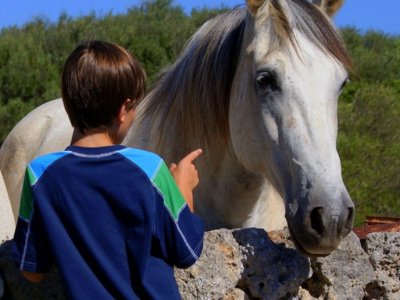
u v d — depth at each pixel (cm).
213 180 355
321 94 302
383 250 275
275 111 307
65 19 1451
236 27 347
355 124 1031
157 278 206
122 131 214
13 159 504
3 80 1258
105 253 202
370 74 1427
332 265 269
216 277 249
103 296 199
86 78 206
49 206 205
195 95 351
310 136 294
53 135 483
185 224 209
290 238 280
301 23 318
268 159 316
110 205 205
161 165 210
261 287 258
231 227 362
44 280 242
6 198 310
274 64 308
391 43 1828
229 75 345
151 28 1409
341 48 317
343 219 271
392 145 995
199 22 1536
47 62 1305
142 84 215
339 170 287
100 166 207
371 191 939
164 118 368
